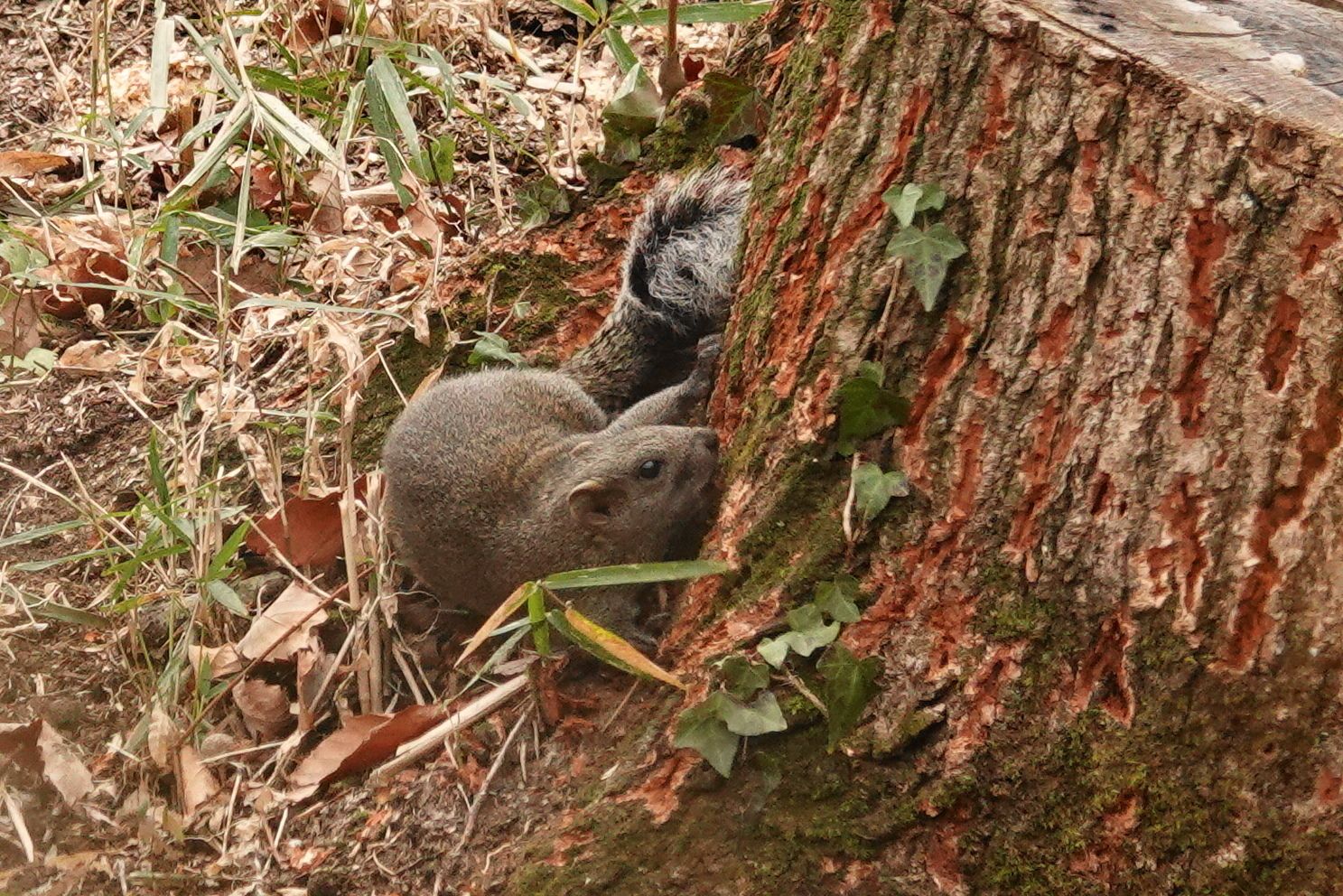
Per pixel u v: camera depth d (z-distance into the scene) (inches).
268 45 452.8
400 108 325.1
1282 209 204.5
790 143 271.9
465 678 296.8
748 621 241.8
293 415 332.5
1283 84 213.6
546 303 363.9
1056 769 217.5
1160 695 211.9
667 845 232.2
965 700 223.9
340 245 388.2
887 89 245.1
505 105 443.2
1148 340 215.2
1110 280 219.0
